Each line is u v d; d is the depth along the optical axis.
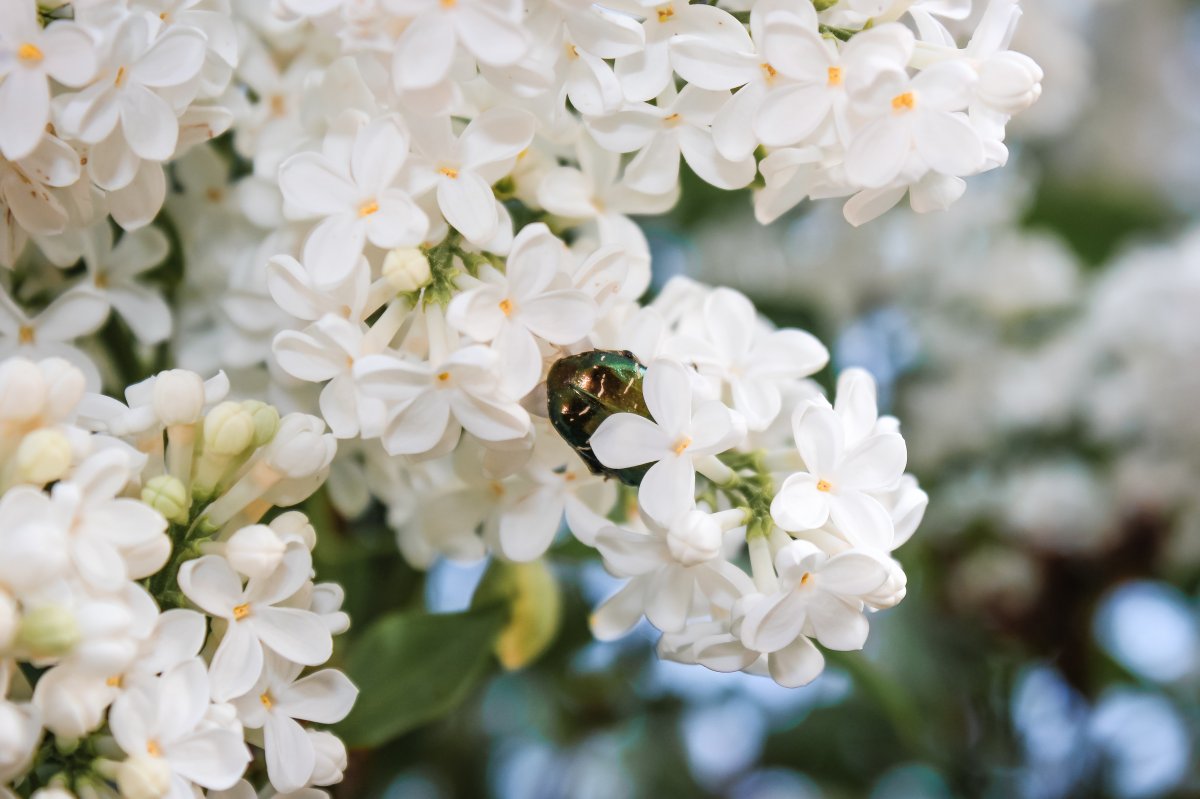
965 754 0.43
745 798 0.45
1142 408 0.45
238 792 0.29
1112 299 0.46
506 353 0.29
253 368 0.34
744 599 0.29
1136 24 0.66
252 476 0.29
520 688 0.44
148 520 0.27
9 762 0.25
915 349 0.47
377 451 0.33
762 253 0.45
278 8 0.28
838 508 0.29
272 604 0.29
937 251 0.47
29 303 0.33
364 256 0.30
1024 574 0.44
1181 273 0.45
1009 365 0.46
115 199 0.31
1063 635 0.44
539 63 0.29
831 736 0.44
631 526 0.33
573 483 0.32
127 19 0.29
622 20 0.29
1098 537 0.45
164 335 0.33
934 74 0.29
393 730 0.33
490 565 0.35
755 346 0.32
